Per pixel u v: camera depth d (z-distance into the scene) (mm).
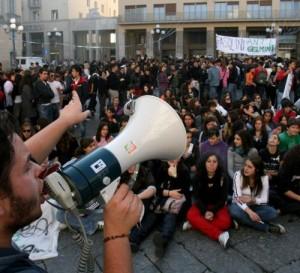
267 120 7566
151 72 15844
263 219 4539
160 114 1124
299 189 5020
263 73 13023
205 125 6547
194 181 4504
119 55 47000
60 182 926
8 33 29484
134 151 1050
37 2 55219
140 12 45375
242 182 4590
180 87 13828
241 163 5484
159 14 44781
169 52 46125
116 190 964
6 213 723
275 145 5531
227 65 15961
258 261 3867
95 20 49500
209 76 13992
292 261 3865
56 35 48250
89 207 997
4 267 690
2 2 42500
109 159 991
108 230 884
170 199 4441
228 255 3984
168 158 1157
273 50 18766
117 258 852
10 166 711
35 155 1147
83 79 9844
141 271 3723
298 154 4883
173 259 3918
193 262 3861
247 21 42062
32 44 53812
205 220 4359
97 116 12023
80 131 9156
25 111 9000
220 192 4410
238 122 6684
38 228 4062
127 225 892
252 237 4352
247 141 5488
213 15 42969
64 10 54250
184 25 44125
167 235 4188
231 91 14336
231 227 4547
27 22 53562
